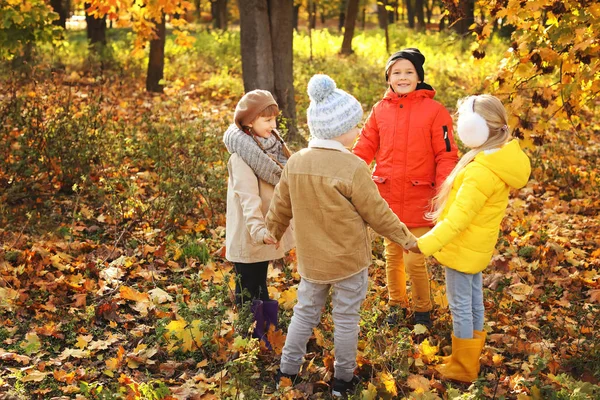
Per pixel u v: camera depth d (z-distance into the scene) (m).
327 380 3.42
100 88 9.43
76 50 16.52
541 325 4.30
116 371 3.48
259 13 8.41
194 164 6.13
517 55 4.83
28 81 9.57
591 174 7.57
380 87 13.37
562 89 4.74
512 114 4.73
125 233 5.29
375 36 28.84
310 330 3.25
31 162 6.09
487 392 3.35
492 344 3.99
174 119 8.55
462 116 3.36
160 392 3.14
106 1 9.10
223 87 12.90
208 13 51.06
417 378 3.41
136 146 7.13
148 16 9.41
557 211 6.67
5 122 6.75
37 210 5.61
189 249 5.01
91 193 5.93
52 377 3.38
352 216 3.06
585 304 4.52
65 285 4.32
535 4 4.44
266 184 3.58
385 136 3.97
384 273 4.96
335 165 3.02
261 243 3.40
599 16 4.47
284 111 8.73
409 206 3.94
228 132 3.56
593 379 3.60
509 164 3.27
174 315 4.02
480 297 3.60
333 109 3.01
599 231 6.05
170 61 16.64
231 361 3.20
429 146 3.88
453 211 3.29
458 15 5.30
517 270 5.12
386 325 3.61
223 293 3.95
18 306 4.04
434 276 4.80
